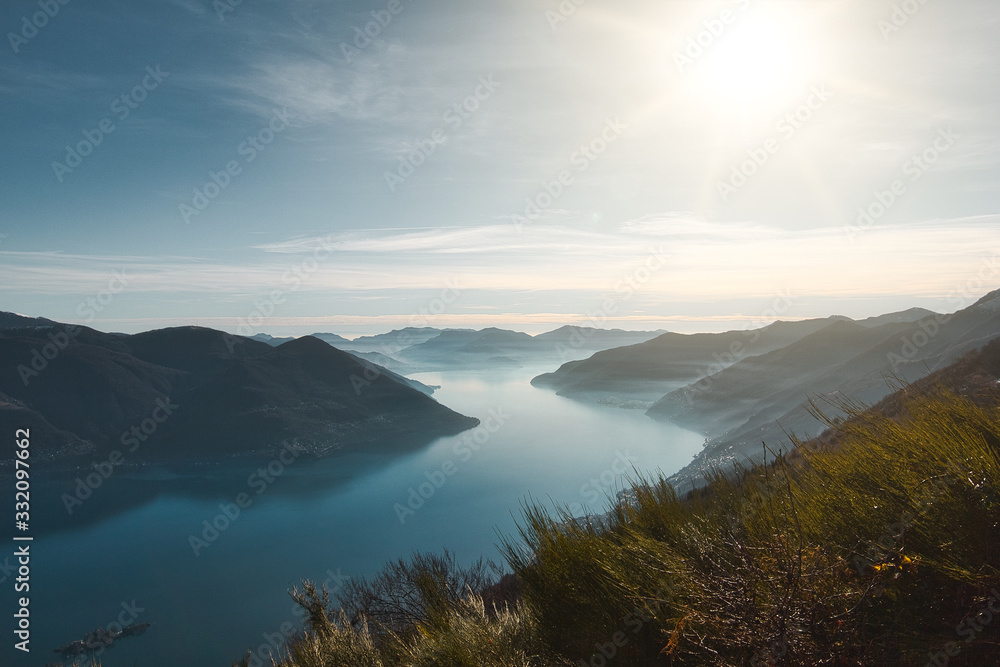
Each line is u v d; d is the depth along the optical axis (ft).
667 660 7.60
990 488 7.15
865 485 8.32
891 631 6.47
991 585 6.31
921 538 7.17
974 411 8.57
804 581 6.83
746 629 6.65
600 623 8.33
